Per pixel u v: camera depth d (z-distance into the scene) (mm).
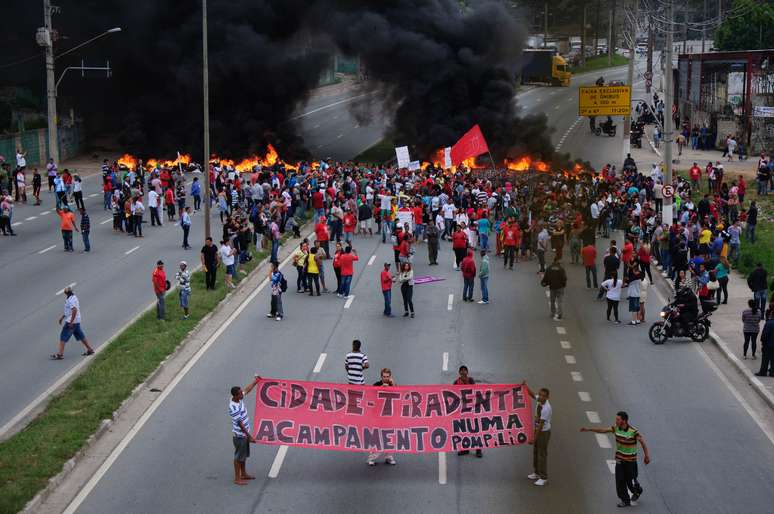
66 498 17391
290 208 43906
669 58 38875
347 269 32906
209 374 24531
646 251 35031
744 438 20703
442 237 43812
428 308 31547
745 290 34438
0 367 25109
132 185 50188
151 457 19328
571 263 39062
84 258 37938
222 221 46000
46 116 69562
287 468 18938
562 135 78562
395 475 18625
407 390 19203
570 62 135375
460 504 17219
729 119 75312
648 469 18969
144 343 26375
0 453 18797
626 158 59719
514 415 19266
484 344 27359
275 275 29812
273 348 26828
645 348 27422
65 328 25672
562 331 28969
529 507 17094
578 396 23094
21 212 47875
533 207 43938
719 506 17328
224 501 17344
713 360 26422
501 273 37062
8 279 34531
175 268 36219
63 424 20406
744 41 99562
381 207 42844
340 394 19188
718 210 43500
